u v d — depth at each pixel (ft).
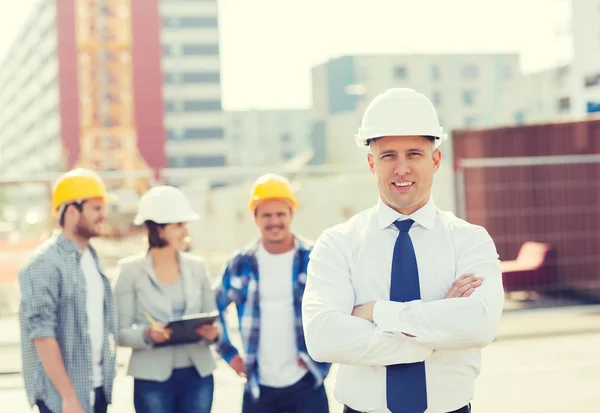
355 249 9.63
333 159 277.23
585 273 43.93
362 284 9.51
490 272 9.42
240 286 15.64
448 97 283.38
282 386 15.39
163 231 15.35
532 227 45.03
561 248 44.04
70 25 312.29
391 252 9.51
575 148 43.86
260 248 15.72
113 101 226.79
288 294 15.52
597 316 38.24
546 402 24.17
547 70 281.74
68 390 12.76
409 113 9.17
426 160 9.34
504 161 39.17
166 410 14.99
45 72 333.21
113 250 66.90
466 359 9.37
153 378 14.93
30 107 369.30
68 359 13.10
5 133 449.48
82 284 13.28
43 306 12.81
